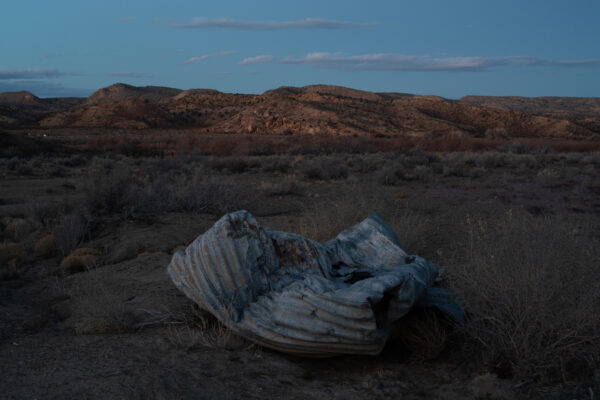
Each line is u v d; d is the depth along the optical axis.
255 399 3.24
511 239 5.11
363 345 3.75
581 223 9.15
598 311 3.80
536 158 31.27
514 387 3.46
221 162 26.09
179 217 11.21
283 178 21.06
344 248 5.40
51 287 6.41
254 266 4.50
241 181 19.92
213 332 4.45
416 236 8.30
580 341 3.62
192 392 3.26
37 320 4.96
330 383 3.62
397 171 20.66
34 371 3.56
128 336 4.46
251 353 4.02
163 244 8.75
